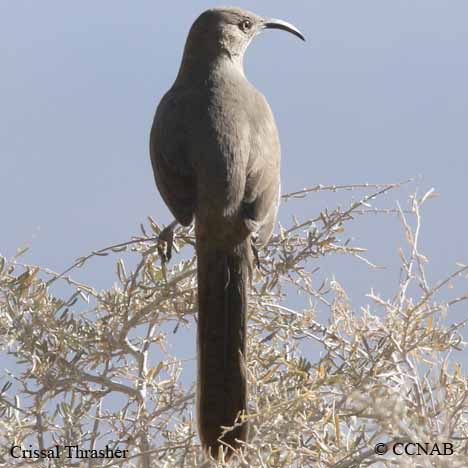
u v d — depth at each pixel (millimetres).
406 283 10383
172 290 11188
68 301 10891
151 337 10969
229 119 12680
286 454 9391
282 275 11328
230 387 11070
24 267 11016
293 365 10164
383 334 10359
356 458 8828
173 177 12508
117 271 11078
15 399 10438
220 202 12141
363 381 9766
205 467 10172
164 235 11453
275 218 12367
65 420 10273
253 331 11641
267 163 12633
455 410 9180
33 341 10602
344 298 10750
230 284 11859
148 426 10273
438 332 10117
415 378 9477
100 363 10992
